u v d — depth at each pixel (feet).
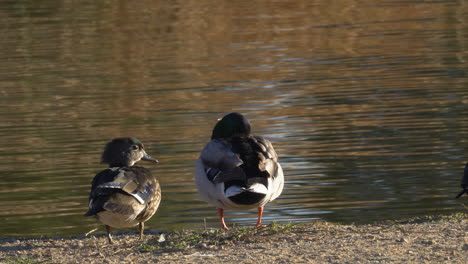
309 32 98.48
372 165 47.21
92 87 74.54
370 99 64.44
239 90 69.97
